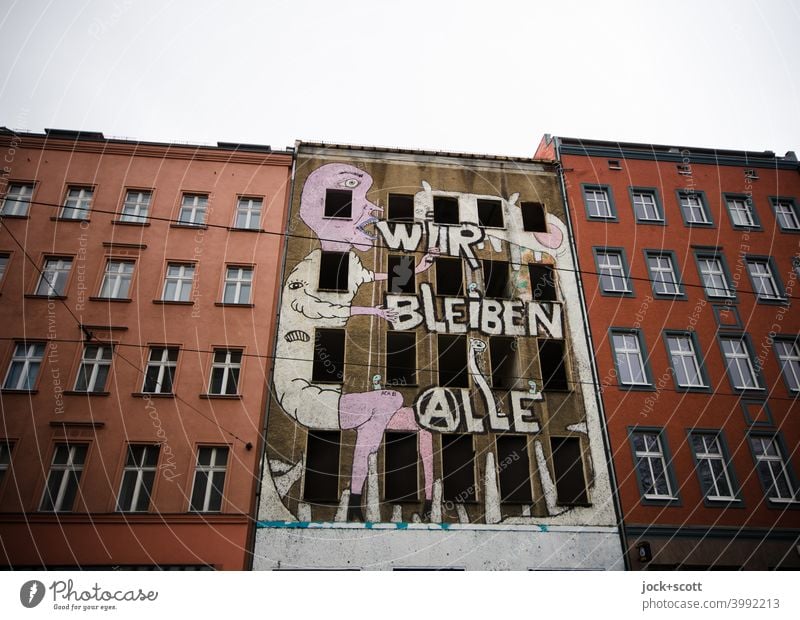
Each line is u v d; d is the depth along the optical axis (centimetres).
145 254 2844
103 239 2853
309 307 2827
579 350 2866
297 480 2450
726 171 3453
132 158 3069
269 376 2638
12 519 2250
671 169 3422
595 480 2573
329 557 2312
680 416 2723
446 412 2661
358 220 3084
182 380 2577
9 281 2709
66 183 2972
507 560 2370
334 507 2417
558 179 3353
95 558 2208
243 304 2767
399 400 2662
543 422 2681
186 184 3050
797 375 2919
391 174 3253
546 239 3158
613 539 2448
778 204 3409
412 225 3109
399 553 2350
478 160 3350
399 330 2831
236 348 2673
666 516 2506
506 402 2711
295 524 2362
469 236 3119
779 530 2508
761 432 2717
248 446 2470
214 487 2419
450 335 2850
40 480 2333
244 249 2916
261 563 2267
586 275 3055
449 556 2361
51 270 2784
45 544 2216
